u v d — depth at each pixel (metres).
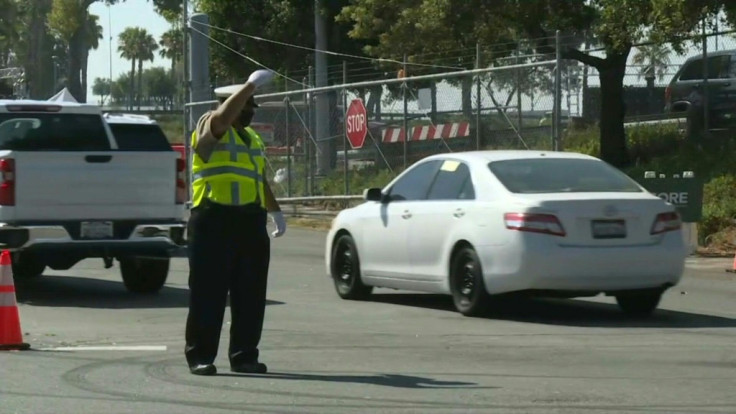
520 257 41.75
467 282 44.44
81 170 50.50
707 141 86.50
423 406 27.72
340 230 51.66
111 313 47.31
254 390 29.80
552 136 73.56
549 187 43.97
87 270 65.38
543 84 77.69
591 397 28.78
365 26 110.81
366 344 38.06
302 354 36.00
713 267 62.75
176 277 62.06
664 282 43.12
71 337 40.25
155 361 34.69
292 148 100.56
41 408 27.86
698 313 46.03
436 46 99.94
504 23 89.75
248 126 33.28
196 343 32.22
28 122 53.62
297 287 56.06
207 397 28.94
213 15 141.88
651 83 100.19
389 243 48.41
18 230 49.38
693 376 31.81
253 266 32.09
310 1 137.88
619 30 75.50
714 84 88.88
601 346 37.41
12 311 37.31
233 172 31.41
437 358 35.12
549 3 86.25
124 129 62.59
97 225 50.78
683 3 69.44
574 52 87.88
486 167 44.94
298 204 99.75
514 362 34.34
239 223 31.64
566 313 45.91
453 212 45.03
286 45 137.50
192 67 110.62
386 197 49.75
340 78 124.25
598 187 44.44
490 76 80.25
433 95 85.81
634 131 93.00
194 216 31.64
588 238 42.00
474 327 41.94
